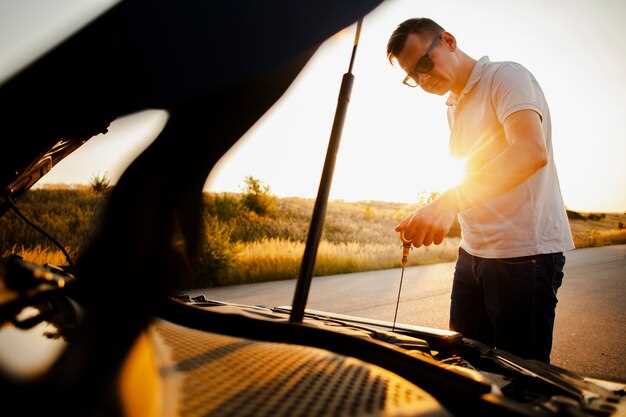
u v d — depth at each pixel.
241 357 0.53
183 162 0.47
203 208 0.50
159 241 0.43
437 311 5.92
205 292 7.89
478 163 1.73
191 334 0.65
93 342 0.37
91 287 0.41
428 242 1.11
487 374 0.77
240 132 0.52
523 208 1.61
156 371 0.42
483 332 1.89
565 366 3.29
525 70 1.55
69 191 14.23
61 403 0.32
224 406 0.38
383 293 7.69
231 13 0.48
